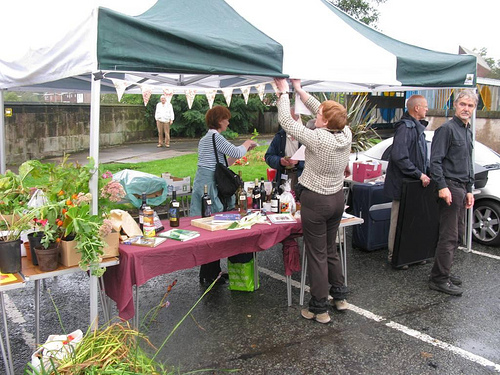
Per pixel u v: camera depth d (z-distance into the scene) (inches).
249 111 775.1
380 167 225.1
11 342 135.9
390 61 157.2
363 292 172.9
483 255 217.0
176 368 120.8
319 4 176.1
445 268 171.2
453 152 163.8
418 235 195.0
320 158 131.6
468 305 162.2
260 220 152.3
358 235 221.9
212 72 119.3
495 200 226.5
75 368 70.0
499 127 482.3
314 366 123.0
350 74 147.6
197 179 172.9
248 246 143.8
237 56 123.4
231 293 171.8
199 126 711.1
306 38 144.4
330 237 147.3
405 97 601.6
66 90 225.5
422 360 126.5
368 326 145.9
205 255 134.1
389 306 160.9
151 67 110.1
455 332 142.6
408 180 186.7
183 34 113.7
